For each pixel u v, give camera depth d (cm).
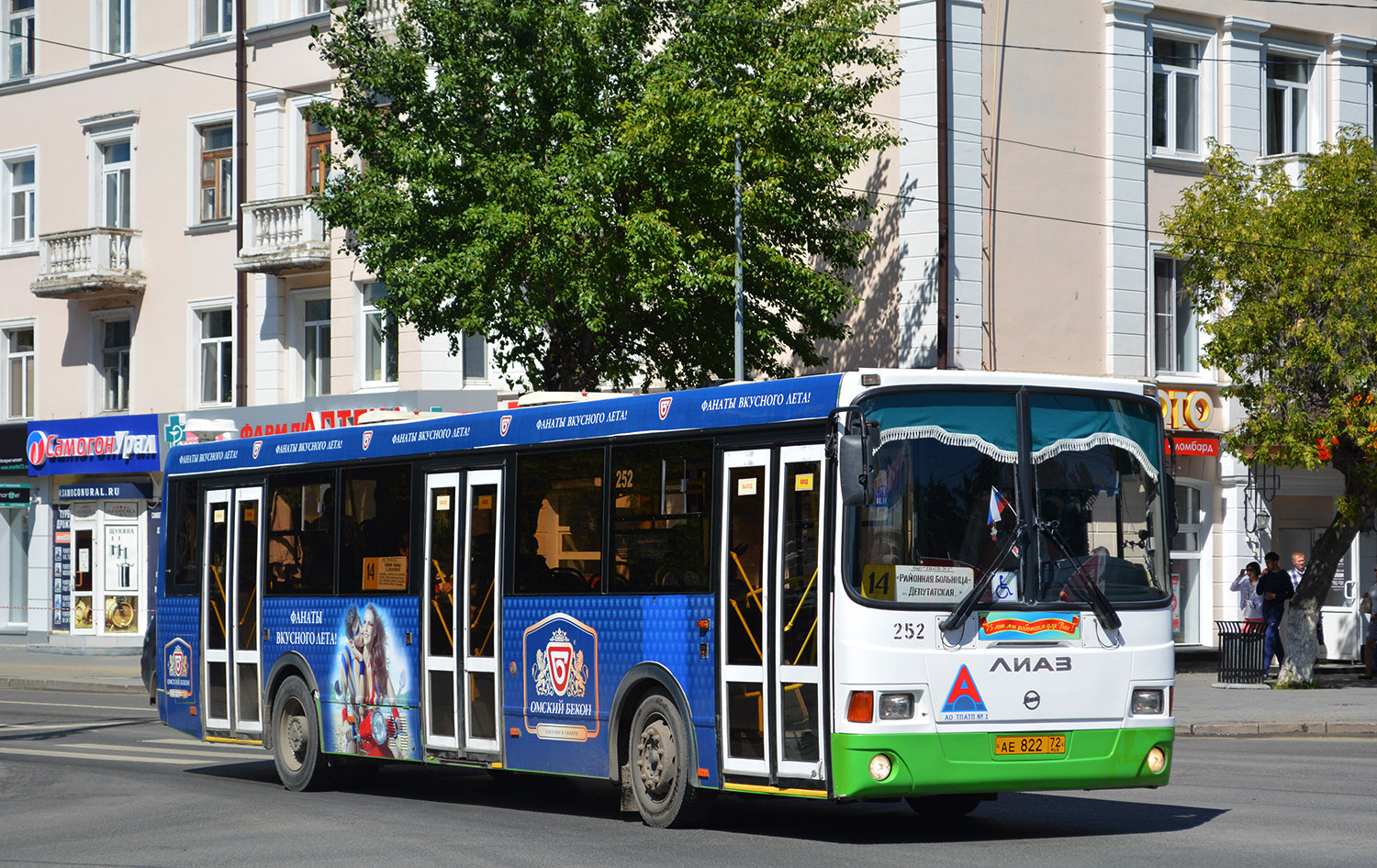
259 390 3584
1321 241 2430
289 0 3575
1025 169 2856
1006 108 2841
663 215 2214
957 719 1031
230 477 1659
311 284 3538
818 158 2333
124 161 3866
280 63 3544
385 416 1614
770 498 1103
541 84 2270
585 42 2258
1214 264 2538
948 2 2791
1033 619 1055
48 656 3644
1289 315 2475
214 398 3700
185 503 1725
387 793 1504
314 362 3569
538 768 1278
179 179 3734
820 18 2370
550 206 2177
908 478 1047
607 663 1220
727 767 1120
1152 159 2986
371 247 2345
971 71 2805
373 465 1473
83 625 3803
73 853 1115
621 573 1218
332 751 1493
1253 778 1462
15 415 4053
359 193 2308
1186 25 3039
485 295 2222
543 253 2189
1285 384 2473
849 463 1003
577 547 1260
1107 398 1109
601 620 1227
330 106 2361
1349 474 2522
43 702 2631
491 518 1338
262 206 3509
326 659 1505
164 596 1741
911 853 1023
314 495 1540
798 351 2509
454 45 2273
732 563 1130
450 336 2441
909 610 1030
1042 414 1087
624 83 2334
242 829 1220
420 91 2295
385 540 1450
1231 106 3070
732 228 2314
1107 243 2939
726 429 1148
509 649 1308
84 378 3900
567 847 1087
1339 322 2384
